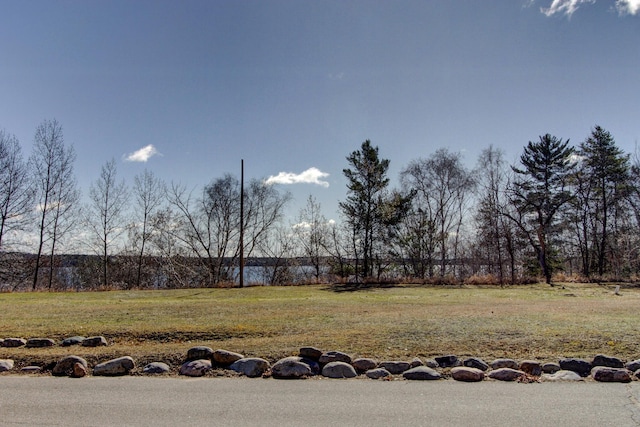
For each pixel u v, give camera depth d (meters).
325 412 4.62
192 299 15.69
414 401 4.96
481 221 32.91
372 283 26.42
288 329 8.26
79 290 23.67
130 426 4.25
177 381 5.90
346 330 8.09
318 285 25.72
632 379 5.81
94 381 5.92
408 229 32.72
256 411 4.66
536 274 35.28
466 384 5.66
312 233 34.44
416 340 7.28
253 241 34.00
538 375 6.00
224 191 33.66
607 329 7.86
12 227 26.53
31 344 7.48
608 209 36.69
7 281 26.88
